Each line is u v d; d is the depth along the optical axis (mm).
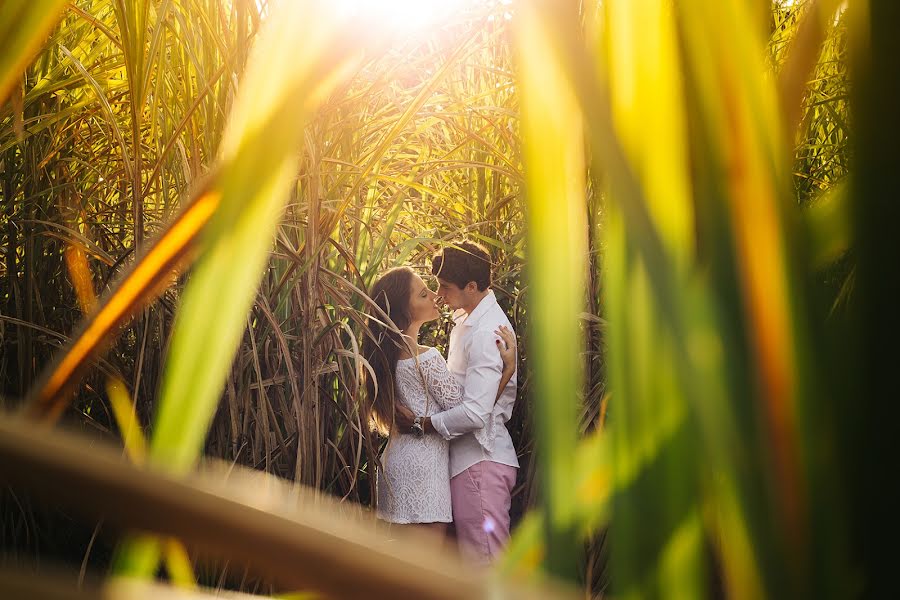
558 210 218
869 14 174
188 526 92
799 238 193
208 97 1771
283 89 174
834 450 186
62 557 1802
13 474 85
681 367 169
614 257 231
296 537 96
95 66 1916
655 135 210
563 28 156
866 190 178
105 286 1944
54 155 2127
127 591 99
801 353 188
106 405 2033
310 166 1918
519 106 214
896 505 182
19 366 2021
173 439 182
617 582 220
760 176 196
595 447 229
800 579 184
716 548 214
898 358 181
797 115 216
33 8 202
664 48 215
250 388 1957
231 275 182
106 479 89
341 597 98
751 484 185
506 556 213
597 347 1932
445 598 101
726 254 195
